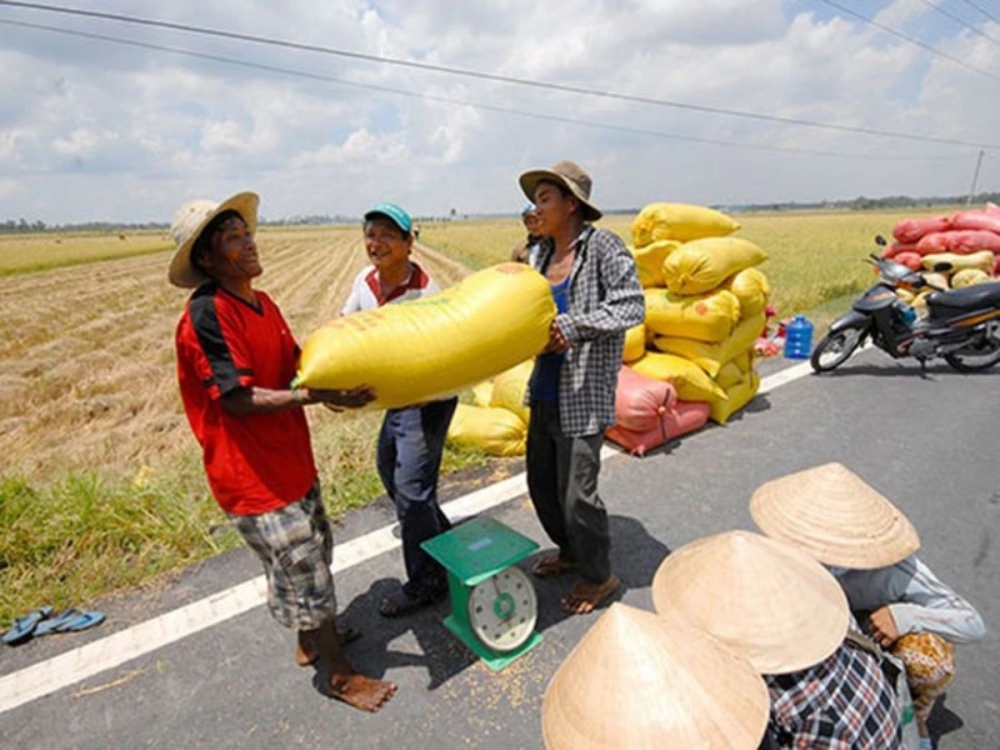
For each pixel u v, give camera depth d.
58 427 7.35
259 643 2.63
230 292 1.98
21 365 10.96
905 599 1.98
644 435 4.34
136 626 2.75
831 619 1.54
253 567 3.14
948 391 5.62
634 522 3.50
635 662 1.25
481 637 2.42
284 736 2.18
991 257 8.64
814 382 6.04
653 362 4.70
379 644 2.63
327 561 2.41
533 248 2.98
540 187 2.54
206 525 3.48
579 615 2.76
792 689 1.51
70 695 2.39
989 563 2.99
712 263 4.41
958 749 2.01
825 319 8.71
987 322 5.99
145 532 3.33
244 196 1.88
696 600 1.59
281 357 2.13
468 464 4.27
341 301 17.86
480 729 2.18
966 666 2.34
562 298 2.62
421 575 2.79
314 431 5.77
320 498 2.37
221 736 2.19
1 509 3.36
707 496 3.77
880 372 6.32
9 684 2.45
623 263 2.46
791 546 1.75
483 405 5.22
